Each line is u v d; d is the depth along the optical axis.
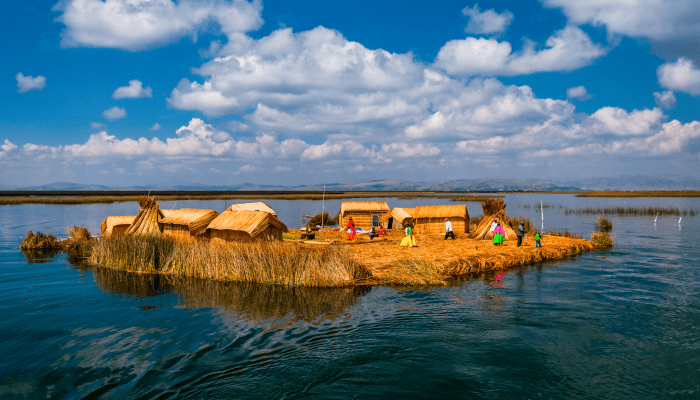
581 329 10.63
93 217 50.31
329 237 29.06
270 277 16.05
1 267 19.67
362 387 7.52
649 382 7.82
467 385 7.64
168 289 14.93
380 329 10.55
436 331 10.42
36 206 74.50
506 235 28.09
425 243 25.64
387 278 15.99
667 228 37.91
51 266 19.88
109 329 10.56
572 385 7.69
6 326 10.84
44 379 7.76
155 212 23.92
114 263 19.31
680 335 10.23
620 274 17.55
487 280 16.34
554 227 39.34
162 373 8.02
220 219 20.94
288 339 9.84
